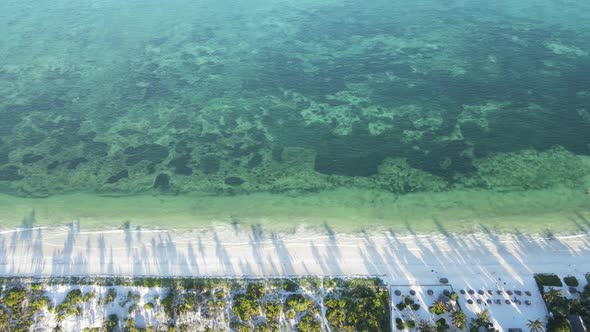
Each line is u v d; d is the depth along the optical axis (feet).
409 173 269.23
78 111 343.05
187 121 326.44
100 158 294.66
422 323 190.60
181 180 274.36
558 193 248.11
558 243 221.05
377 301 199.21
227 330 197.26
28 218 250.37
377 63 383.65
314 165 279.90
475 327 187.11
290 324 197.98
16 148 306.35
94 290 211.41
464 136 294.05
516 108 314.96
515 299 199.31
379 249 224.53
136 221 245.86
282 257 223.30
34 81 384.47
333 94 347.15
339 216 243.60
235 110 335.88
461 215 239.71
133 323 196.54
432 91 341.00
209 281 213.25
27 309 204.03
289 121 320.50
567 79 341.21
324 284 209.77
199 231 238.68
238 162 286.25
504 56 378.53
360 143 295.48
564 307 188.03
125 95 360.28
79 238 236.84
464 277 210.18
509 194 249.96
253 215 247.29
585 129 290.97
